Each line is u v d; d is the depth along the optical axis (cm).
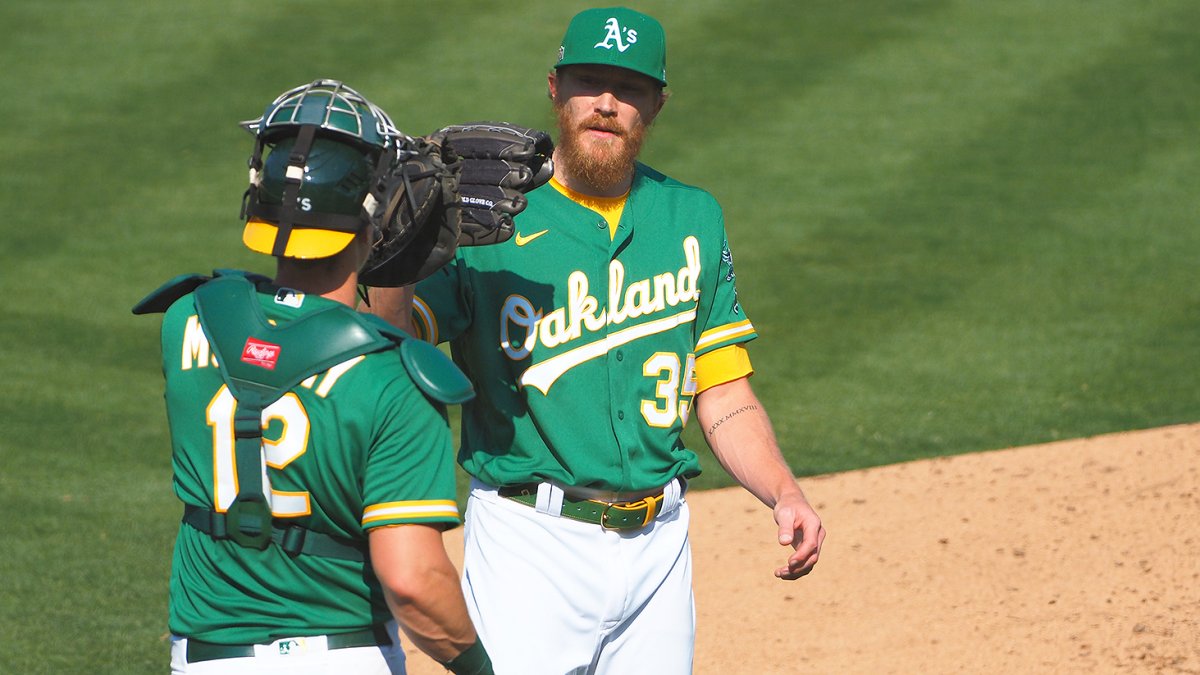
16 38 5491
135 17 5716
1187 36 5434
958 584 2044
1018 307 3397
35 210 4022
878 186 4234
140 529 2305
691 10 5766
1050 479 2425
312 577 932
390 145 955
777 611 1998
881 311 3397
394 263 1088
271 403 906
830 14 5744
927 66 5206
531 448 1230
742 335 1325
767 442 1302
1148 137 4556
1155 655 1762
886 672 1792
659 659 1278
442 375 923
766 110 4822
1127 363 3047
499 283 1234
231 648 941
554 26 5569
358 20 5656
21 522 2305
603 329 1234
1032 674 1750
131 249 3762
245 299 934
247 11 5762
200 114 4769
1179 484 2333
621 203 1278
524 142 1152
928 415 2811
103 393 2931
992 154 4469
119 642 1894
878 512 2348
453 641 938
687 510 1327
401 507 903
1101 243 3797
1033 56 5291
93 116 4759
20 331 3241
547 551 1227
